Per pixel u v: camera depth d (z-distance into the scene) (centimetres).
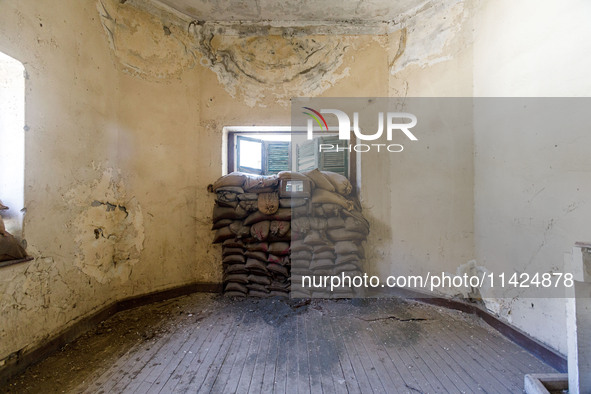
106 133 233
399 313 245
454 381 158
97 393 148
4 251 150
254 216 277
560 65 161
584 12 147
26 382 155
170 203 282
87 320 214
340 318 236
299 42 300
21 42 161
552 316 170
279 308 256
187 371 167
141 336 207
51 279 184
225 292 288
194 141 297
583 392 133
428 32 262
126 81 252
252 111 302
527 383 146
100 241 229
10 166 163
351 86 298
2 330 152
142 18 259
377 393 149
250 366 172
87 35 212
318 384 156
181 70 286
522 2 185
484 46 221
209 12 283
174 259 285
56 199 187
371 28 293
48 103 180
